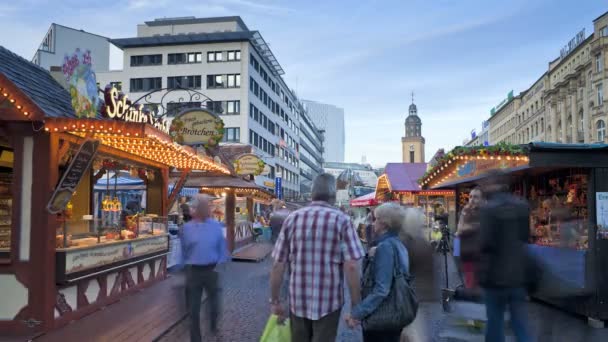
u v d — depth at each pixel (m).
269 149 70.00
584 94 60.91
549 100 74.38
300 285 3.82
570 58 67.00
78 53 7.17
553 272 5.04
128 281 9.84
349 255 3.84
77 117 7.21
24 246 7.01
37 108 6.86
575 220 8.13
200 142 10.30
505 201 4.80
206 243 6.33
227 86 59.00
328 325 3.79
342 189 39.94
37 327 6.90
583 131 61.25
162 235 11.62
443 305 7.98
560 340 6.61
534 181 10.95
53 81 9.38
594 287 7.39
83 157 7.46
